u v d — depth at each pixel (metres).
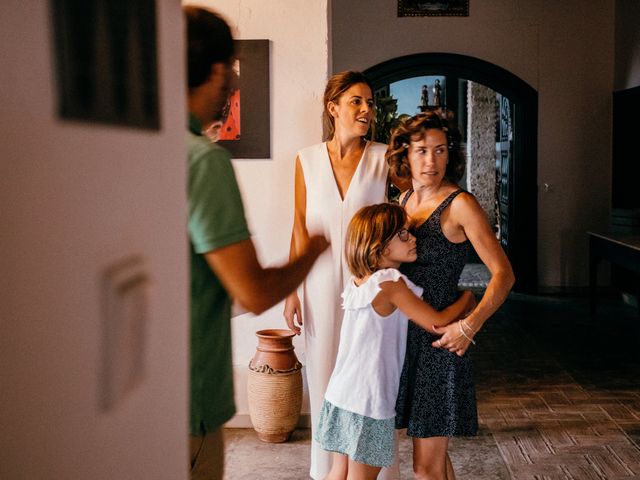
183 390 0.78
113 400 0.60
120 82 0.60
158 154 0.69
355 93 3.19
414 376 2.61
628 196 9.34
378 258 2.55
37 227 0.49
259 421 4.20
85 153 0.55
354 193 3.23
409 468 3.87
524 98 9.64
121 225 0.61
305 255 1.58
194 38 1.48
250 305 1.49
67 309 0.53
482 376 5.77
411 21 9.62
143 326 0.66
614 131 9.46
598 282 9.77
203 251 1.43
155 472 0.69
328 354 3.27
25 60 0.48
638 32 8.70
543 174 9.73
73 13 0.53
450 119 2.65
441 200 2.61
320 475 3.36
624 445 4.20
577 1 9.53
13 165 0.47
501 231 10.63
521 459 4.01
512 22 9.59
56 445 0.52
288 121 4.40
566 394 5.25
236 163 4.42
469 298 2.64
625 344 6.81
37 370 0.50
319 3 4.34
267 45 4.36
